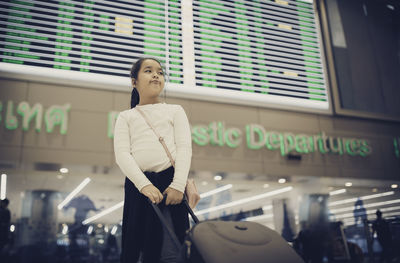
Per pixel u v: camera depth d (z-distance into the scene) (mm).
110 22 7645
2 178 6754
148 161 1563
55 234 6652
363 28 9875
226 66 8219
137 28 7965
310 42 9375
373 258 6359
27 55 6914
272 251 1195
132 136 1646
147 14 7797
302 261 1192
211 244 1152
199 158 7398
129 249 1441
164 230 1451
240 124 7938
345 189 9070
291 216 8344
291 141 8195
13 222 6496
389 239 6219
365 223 6531
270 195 8477
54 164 6410
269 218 8234
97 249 6766
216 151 7574
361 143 8859
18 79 6613
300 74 9031
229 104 7996
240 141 7785
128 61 7367
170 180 1553
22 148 6289
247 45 8844
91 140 6707
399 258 6066
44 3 7086
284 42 9344
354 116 8891
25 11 7184
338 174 8422
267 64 8883
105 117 6926
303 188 8758
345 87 9094
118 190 7328
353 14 9898
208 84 8086
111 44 7328
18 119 6426
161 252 1419
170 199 1431
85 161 6551
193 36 8195
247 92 8219
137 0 7938
